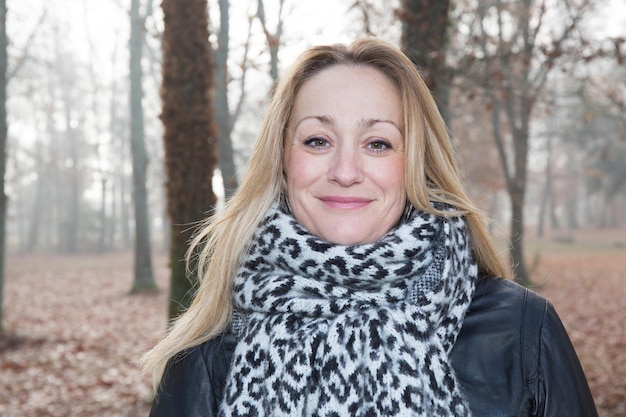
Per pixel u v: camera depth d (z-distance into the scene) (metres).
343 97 1.77
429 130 1.84
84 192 63.94
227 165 9.62
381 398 1.59
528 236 56.03
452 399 1.61
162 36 6.54
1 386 8.61
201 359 1.92
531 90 12.42
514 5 15.09
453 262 1.71
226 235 1.98
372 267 1.68
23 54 22.05
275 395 1.70
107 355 10.80
